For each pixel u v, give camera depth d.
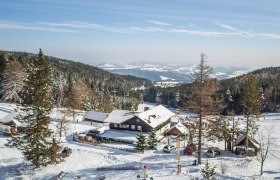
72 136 75.25
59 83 140.75
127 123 81.62
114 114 85.31
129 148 65.62
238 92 148.88
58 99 128.88
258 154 58.84
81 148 64.00
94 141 71.38
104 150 63.91
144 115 83.12
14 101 115.19
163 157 57.00
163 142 73.56
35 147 49.34
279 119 116.19
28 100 48.84
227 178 41.50
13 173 48.47
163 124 88.00
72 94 110.75
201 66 44.06
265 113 141.75
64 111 86.50
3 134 73.31
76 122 94.00
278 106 155.62
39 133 49.00
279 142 69.81
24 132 49.12
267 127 92.00
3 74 121.75
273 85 178.25
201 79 44.31
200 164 48.72
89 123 93.69
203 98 44.66
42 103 48.88
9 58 131.25
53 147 50.69
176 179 41.59
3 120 78.44
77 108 115.50
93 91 135.75
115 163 53.22
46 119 49.38
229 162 52.75
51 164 51.00
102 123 93.88
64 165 51.88
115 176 44.56
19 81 110.19
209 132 49.50
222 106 46.12
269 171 47.91
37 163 49.25
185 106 46.12
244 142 60.19
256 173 46.69
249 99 58.53
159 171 45.22
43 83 49.06
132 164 50.81
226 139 63.44
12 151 59.12
